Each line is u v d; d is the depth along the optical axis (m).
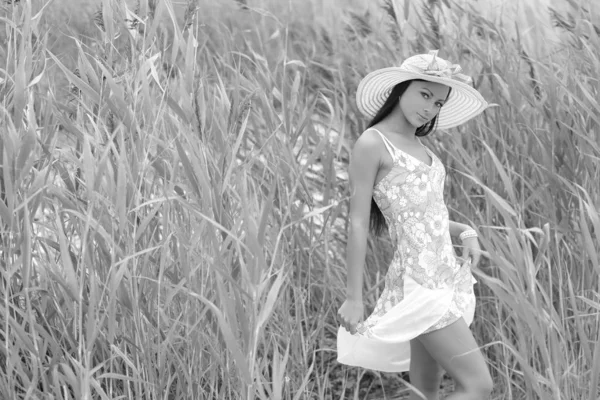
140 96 2.72
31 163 2.35
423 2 4.15
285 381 2.88
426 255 2.62
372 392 3.58
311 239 3.36
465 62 4.10
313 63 4.29
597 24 4.11
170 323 2.67
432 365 2.78
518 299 2.61
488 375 2.59
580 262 3.37
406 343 2.83
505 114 3.73
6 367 2.44
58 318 2.67
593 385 2.54
